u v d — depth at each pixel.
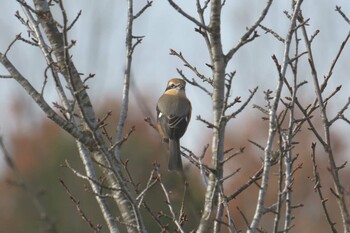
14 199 27.39
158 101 17.72
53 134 32.06
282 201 9.48
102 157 11.53
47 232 9.88
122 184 10.09
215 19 10.80
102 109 28.92
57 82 11.72
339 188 9.36
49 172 31.06
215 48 10.84
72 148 31.78
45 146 31.75
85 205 30.22
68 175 31.17
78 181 30.98
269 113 10.14
